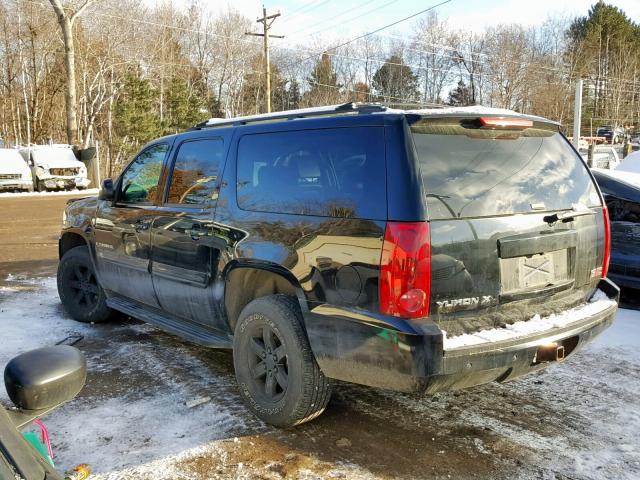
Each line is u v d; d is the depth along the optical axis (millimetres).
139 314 4973
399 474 3080
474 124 3186
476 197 3057
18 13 41500
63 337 5438
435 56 61688
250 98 64375
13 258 9719
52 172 23469
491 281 3061
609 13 66812
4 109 45781
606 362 4656
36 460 1666
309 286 3271
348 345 3072
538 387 4199
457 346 2838
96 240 5477
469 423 3654
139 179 5012
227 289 3953
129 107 40625
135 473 3096
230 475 3076
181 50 60406
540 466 3143
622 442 3391
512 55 56500
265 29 33156
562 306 3459
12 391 1900
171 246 4418
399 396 4082
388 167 2977
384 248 2893
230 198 3924
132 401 3986
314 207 3314
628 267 6219
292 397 3410
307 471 3111
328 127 3348
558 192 3496
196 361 4793
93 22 45531
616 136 48500
